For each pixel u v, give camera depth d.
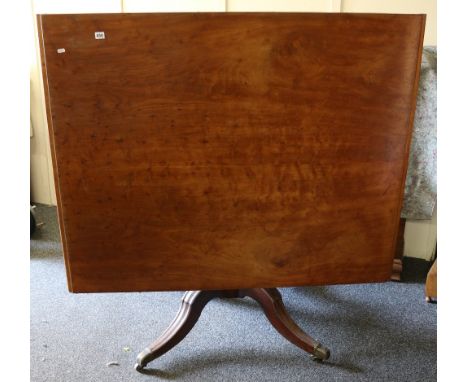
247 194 1.03
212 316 1.60
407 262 1.97
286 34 0.92
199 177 1.01
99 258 1.07
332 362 1.37
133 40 0.90
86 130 0.96
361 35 0.93
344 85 0.96
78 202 1.02
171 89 0.94
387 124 1.00
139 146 0.98
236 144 0.99
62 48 0.90
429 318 1.59
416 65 0.97
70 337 1.47
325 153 1.01
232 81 0.94
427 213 1.79
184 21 0.90
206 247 1.06
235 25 0.91
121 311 1.61
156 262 1.07
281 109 0.97
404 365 1.35
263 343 1.46
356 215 1.07
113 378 1.30
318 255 1.09
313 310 1.64
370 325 1.55
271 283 1.11
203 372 1.32
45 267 1.90
